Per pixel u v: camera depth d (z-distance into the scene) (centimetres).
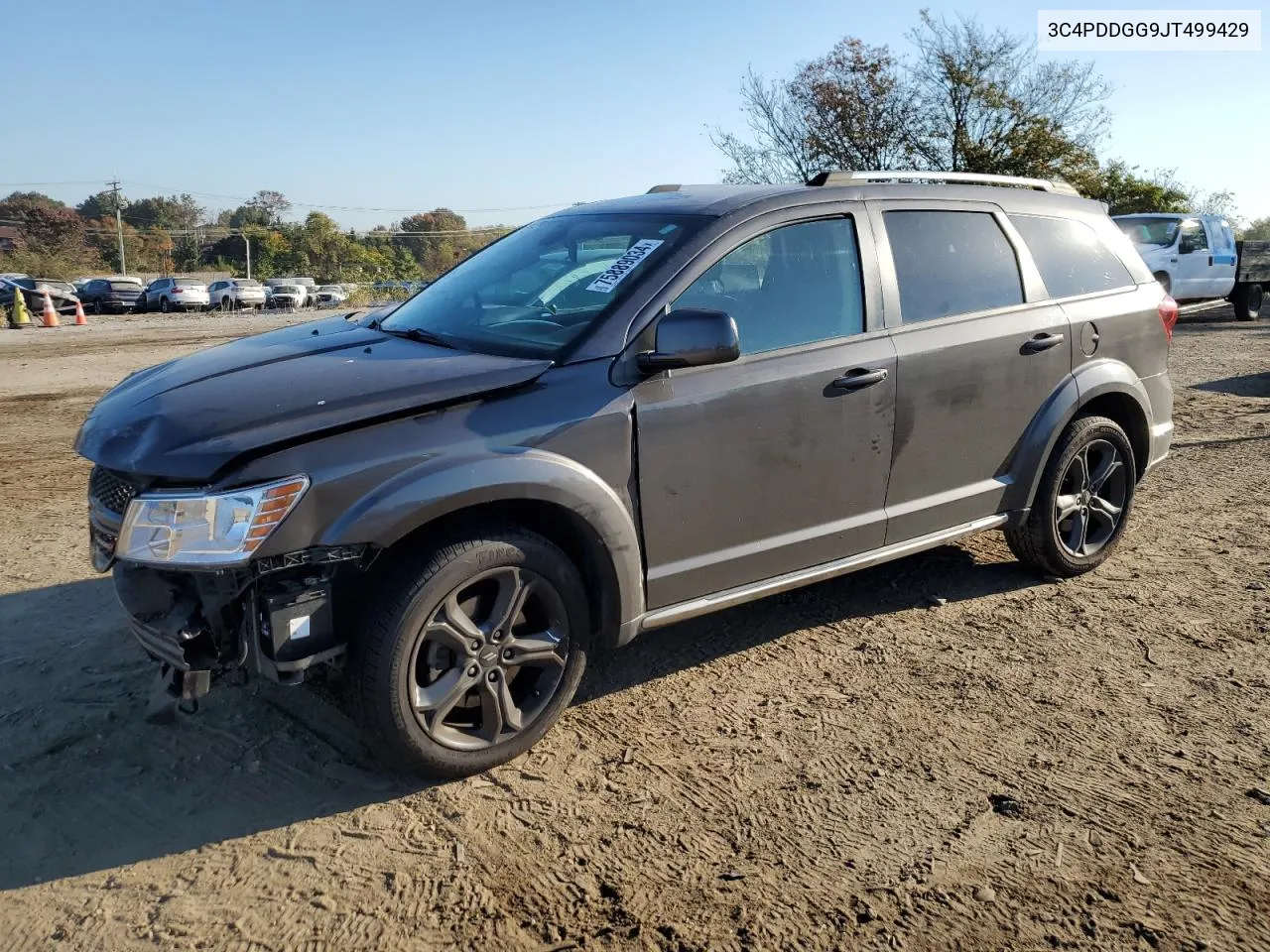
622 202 418
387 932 251
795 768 325
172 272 8581
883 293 395
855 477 388
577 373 322
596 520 319
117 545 280
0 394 1117
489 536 303
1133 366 492
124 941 247
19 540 543
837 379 373
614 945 247
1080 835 289
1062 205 484
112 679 376
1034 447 447
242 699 361
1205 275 1711
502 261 411
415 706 297
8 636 413
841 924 254
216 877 271
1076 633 426
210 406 296
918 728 349
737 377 349
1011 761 328
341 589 296
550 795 309
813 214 383
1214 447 762
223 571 276
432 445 293
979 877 271
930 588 478
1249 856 279
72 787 309
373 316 427
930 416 405
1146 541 542
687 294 345
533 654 320
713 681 385
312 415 286
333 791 310
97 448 296
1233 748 334
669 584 347
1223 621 436
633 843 287
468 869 275
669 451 336
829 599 466
